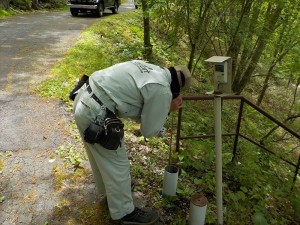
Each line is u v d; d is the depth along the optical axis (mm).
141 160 3404
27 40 7996
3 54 6562
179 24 6203
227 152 3980
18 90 4742
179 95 2217
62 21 11703
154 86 1921
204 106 6273
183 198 2893
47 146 3396
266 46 7043
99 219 2502
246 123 6371
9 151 3244
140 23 11750
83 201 2674
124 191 2234
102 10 13734
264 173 3859
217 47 8039
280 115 8414
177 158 3514
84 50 7012
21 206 2561
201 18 5980
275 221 2918
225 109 6457
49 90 4754
